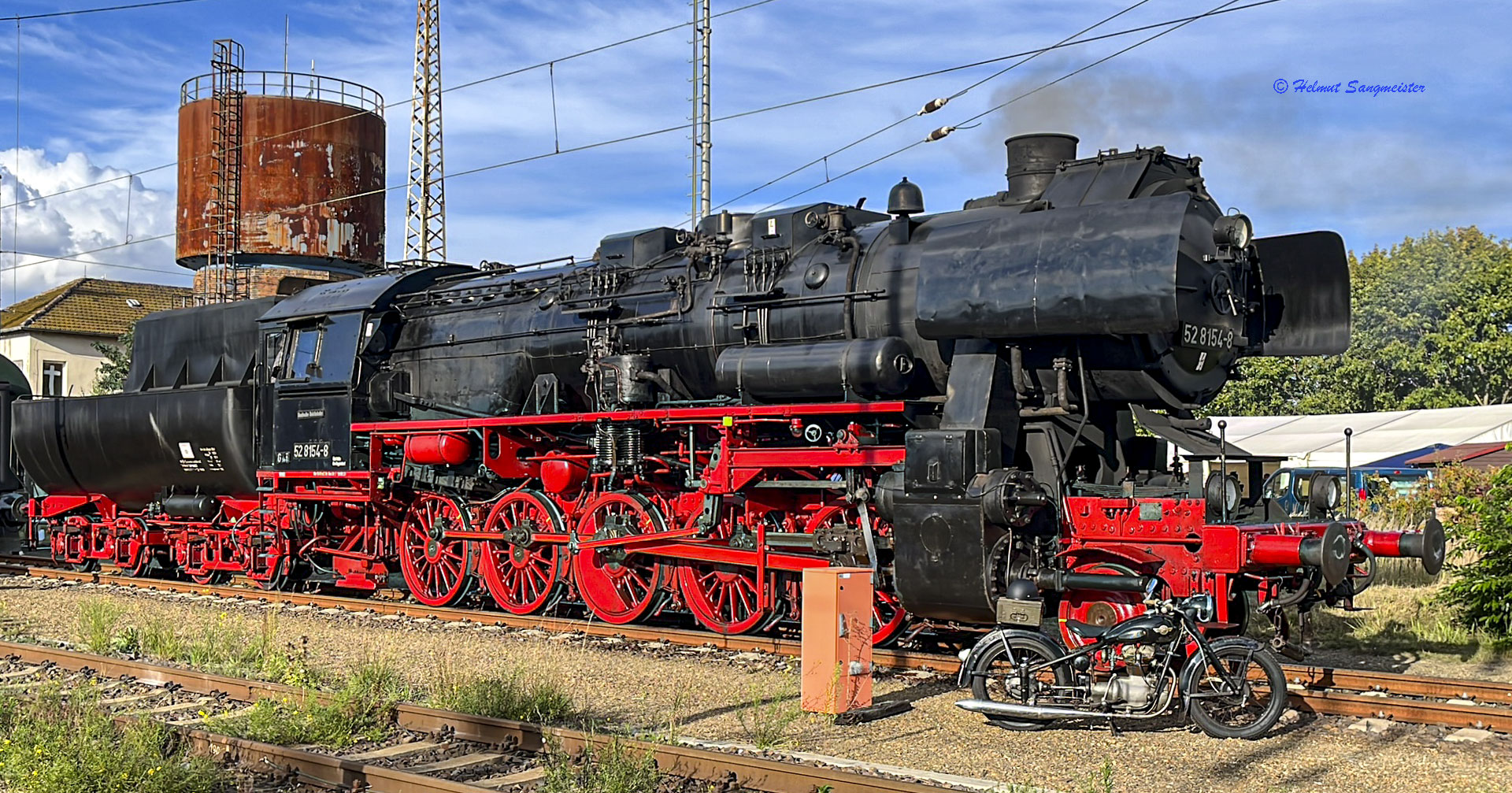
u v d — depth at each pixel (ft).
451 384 50.06
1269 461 34.32
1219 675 26.86
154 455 59.41
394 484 49.32
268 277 102.32
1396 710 27.48
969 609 31.76
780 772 22.13
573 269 48.37
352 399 50.52
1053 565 31.78
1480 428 110.63
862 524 36.09
